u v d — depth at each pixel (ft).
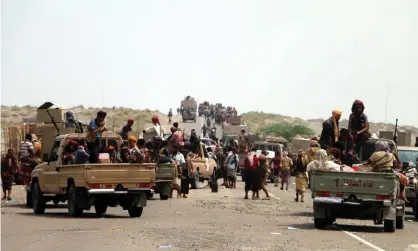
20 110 458.50
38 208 85.51
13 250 52.08
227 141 244.63
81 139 84.58
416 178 94.38
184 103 400.47
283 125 455.63
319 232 67.82
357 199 70.59
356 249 55.42
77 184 79.15
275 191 147.54
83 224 71.67
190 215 85.46
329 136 88.84
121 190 78.89
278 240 59.77
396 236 67.51
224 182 164.55
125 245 54.80
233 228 69.62
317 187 71.36
